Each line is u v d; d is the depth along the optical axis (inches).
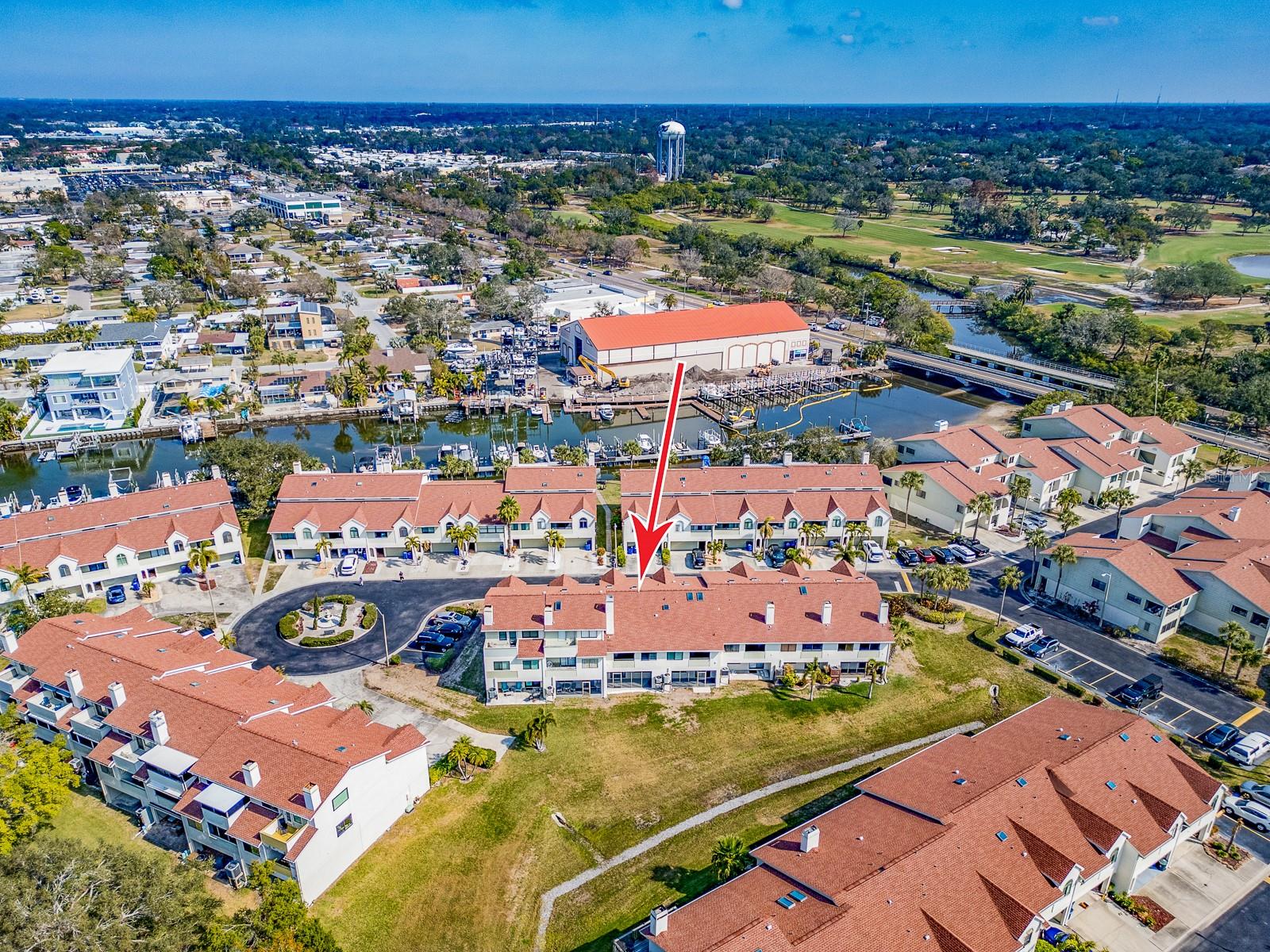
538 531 4591.5
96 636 3312.0
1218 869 2664.9
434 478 5497.1
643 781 3046.3
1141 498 5403.5
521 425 7047.2
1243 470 5502.0
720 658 3513.8
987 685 3577.8
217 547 4431.6
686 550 4687.5
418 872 2657.5
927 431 6875.0
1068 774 2667.3
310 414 6968.5
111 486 4832.7
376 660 3705.7
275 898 2268.7
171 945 2078.0
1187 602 3946.9
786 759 3159.5
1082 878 2436.0
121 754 2810.0
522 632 3452.3
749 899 2268.7
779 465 5088.6
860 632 3535.9
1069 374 7805.1
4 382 7317.9
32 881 2097.7
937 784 2679.6
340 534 4495.6
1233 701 3452.3
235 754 2684.5
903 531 4909.0
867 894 2215.8
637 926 2453.2
